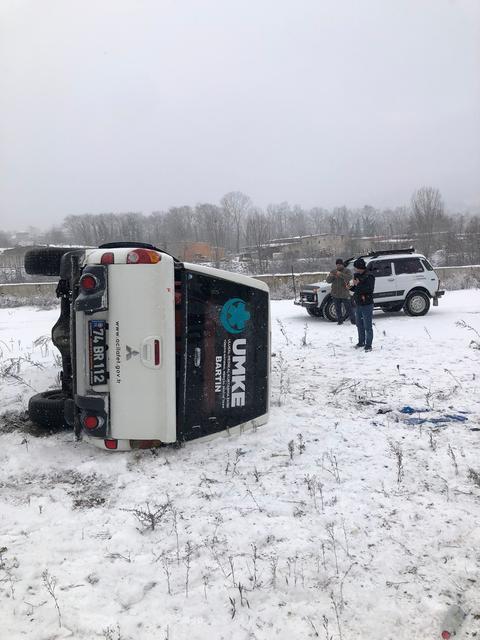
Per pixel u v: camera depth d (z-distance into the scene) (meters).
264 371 5.46
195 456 4.84
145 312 4.62
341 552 3.29
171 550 3.37
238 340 5.21
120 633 2.65
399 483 4.22
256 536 3.47
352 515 3.72
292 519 3.69
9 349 11.03
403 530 3.52
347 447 5.02
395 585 2.98
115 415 4.75
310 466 4.61
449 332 12.05
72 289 4.79
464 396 6.68
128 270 4.62
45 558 3.29
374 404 6.48
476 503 3.86
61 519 3.78
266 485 4.25
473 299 20.28
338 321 14.11
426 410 6.14
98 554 3.33
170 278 4.66
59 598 2.90
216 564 3.20
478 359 8.94
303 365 8.99
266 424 5.62
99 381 4.74
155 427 4.75
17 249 59.50
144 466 4.63
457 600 2.85
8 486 4.39
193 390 4.97
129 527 3.63
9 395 6.93
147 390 4.70
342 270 13.77
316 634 2.63
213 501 3.99
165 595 2.94
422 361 8.98
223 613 2.79
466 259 41.78
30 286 26.94
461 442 5.04
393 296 15.27
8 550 3.38
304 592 2.92
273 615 2.76
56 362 8.81
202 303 4.94
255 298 5.30
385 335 11.88
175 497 4.07
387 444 5.06
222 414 5.20
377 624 2.69
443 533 3.47
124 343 4.66
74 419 4.91
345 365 8.91
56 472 4.63
